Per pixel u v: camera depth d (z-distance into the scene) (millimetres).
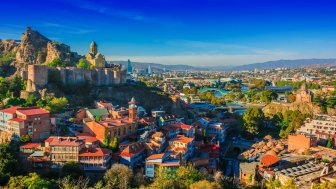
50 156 175125
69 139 183750
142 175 172875
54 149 175250
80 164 175375
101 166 176500
